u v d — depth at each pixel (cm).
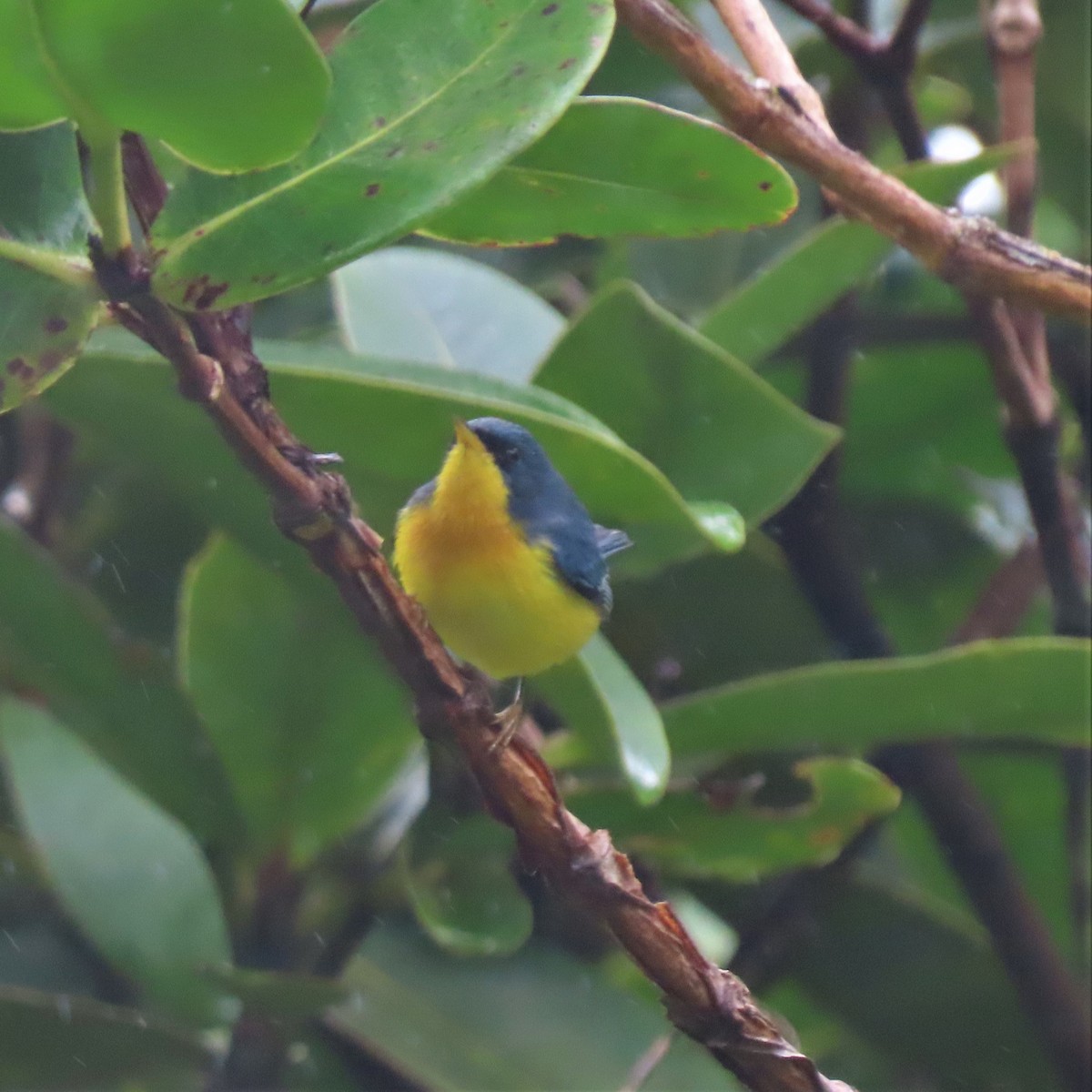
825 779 607
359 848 609
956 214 597
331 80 558
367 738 608
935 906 615
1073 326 618
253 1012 605
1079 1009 612
